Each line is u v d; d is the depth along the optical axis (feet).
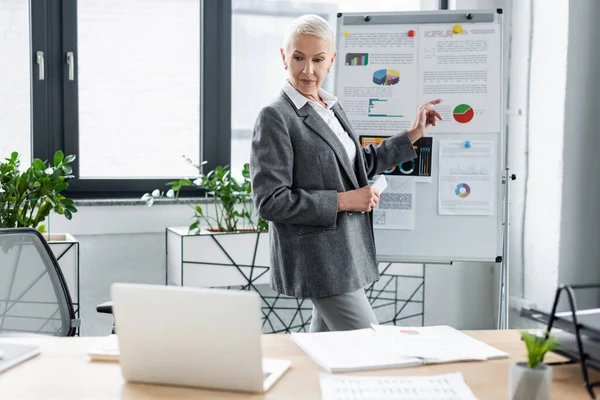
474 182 9.38
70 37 11.12
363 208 7.47
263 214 7.22
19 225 9.77
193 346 4.38
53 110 11.16
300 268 7.44
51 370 4.80
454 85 9.38
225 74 11.96
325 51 7.47
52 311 6.90
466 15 9.45
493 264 12.67
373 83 9.46
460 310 12.74
